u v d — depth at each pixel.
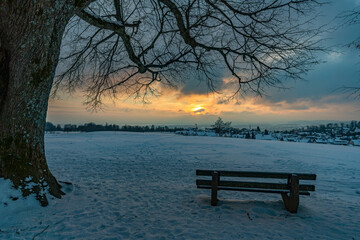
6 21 3.66
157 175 8.30
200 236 3.15
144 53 8.63
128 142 27.14
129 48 7.39
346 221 3.88
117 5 7.70
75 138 33.12
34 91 3.92
